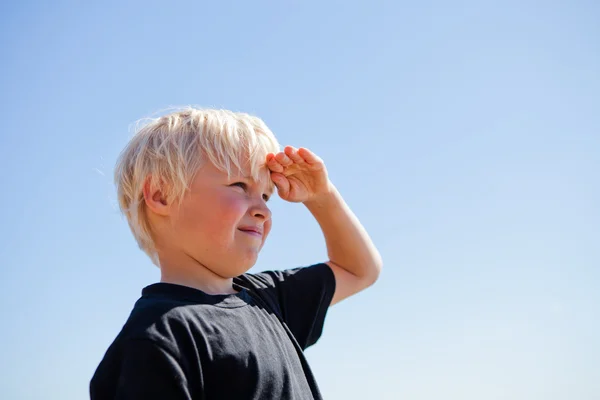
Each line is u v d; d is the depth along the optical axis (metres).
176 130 1.74
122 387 1.35
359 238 2.27
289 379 1.60
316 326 2.04
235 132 1.75
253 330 1.61
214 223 1.63
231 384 1.46
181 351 1.41
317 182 2.12
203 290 1.66
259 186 1.77
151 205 1.70
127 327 1.44
